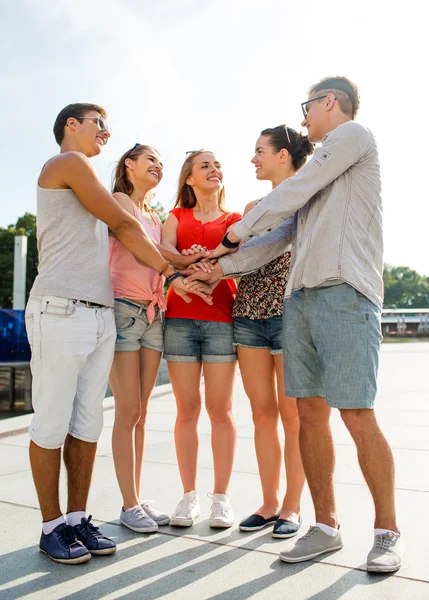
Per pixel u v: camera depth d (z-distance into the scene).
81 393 2.42
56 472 2.30
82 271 2.33
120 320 2.72
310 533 2.25
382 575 2.04
